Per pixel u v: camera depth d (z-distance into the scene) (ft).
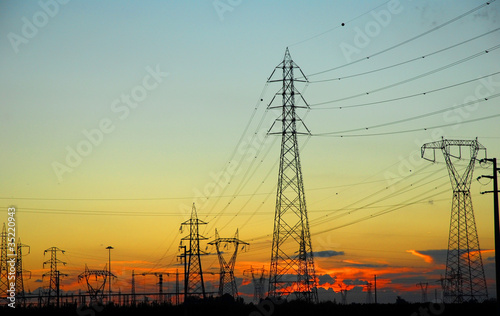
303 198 245.45
